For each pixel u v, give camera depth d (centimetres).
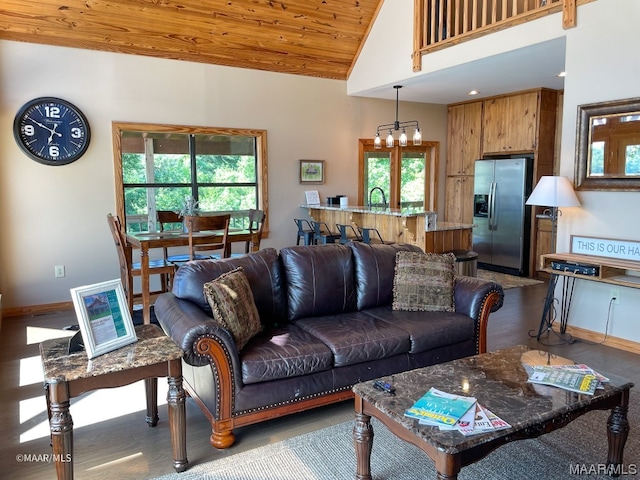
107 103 523
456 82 603
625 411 213
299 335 284
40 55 484
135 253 559
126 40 519
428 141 784
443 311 331
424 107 774
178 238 439
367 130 719
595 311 411
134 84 537
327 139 684
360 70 657
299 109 654
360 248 349
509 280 651
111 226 452
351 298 336
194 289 285
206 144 600
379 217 584
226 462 231
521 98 674
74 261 518
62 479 190
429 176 806
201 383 258
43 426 268
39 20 467
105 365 197
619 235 383
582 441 248
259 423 270
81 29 490
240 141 624
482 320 323
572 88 403
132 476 220
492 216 710
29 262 496
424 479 218
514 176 673
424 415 182
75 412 284
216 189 613
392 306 343
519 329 439
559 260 401
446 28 547
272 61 616
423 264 345
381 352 280
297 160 661
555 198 391
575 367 229
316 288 322
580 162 401
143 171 562
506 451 239
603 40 378
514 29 447
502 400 195
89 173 519
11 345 395
